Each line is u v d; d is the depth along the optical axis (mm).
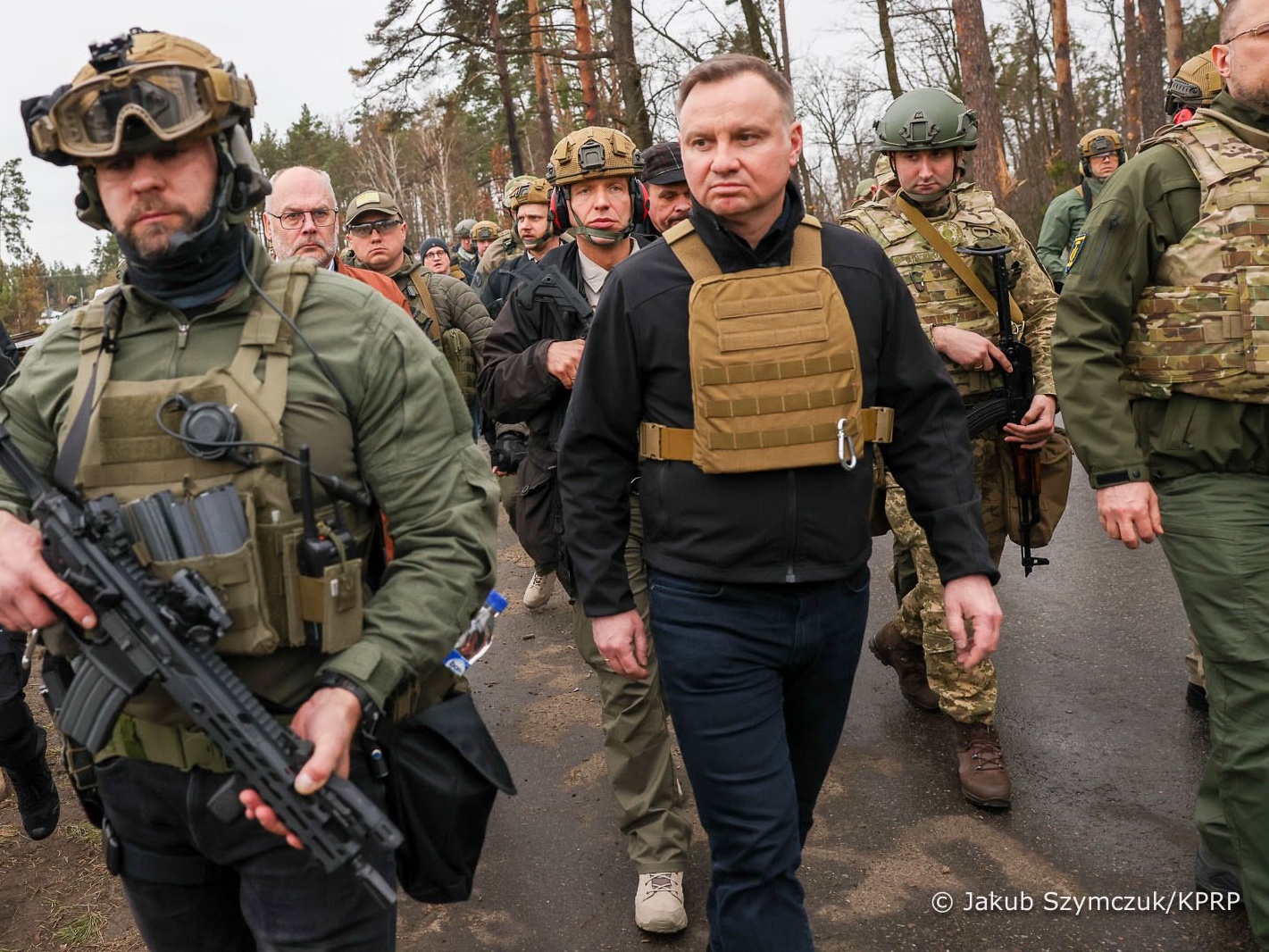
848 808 3371
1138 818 3184
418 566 1733
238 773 1594
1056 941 2693
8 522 1593
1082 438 2619
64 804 3781
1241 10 2516
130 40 1620
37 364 1743
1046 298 3609
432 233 56312
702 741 2205
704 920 2922
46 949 2945
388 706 1752
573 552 2350
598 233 3199
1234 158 2539
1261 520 2535
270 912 1744
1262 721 2455
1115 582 5051
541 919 2975
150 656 1534
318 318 1710
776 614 2197
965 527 2232
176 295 1679
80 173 1663
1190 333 2543
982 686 3326
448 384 1840
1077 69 32688
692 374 2139
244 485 1615
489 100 27422
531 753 3947
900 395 2279
